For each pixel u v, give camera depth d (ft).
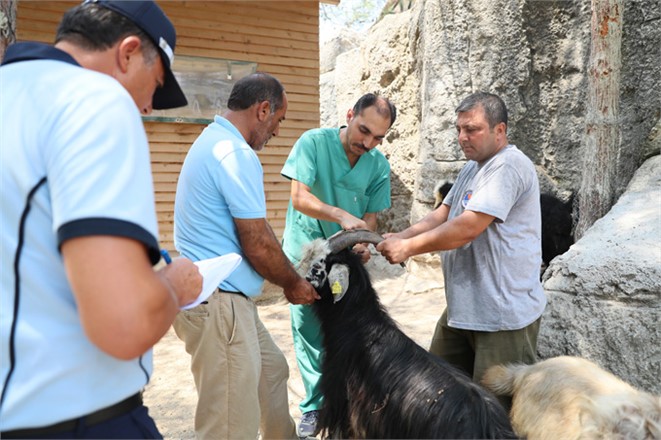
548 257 21.42
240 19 26.96
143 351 4.27
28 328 4.41
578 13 22.82
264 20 27.45
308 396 13.73
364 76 36.78
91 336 4.09
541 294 11.37
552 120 23.98
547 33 23.68
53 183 4.20
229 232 9.73
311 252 11.23
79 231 3.98
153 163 25.86
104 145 4.24
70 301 4.50
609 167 17.29
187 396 16.12
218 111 26.68
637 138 20.07
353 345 10.61
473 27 24.57
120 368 4.84
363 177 13.84
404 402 9.51
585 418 8.55
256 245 9.52
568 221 21.24
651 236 13.88
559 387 9.55
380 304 11.16
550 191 23.65
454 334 12.45
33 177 4.33
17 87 4.63
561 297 13.71
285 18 27.89
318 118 29.12
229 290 9.82
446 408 8.95
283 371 11.59
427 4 26.02
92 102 4.37
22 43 5.02
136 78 5.32
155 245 4.37
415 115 32.04
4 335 4.40
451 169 25.31
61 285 4.47
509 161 10.61
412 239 10.94
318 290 11.14
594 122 17.38
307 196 13.19
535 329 11.41
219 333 9.70
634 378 12.43
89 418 4.66
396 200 33.42
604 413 8.38
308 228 14.01
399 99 33.12
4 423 4.43
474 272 11.16
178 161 26.32
